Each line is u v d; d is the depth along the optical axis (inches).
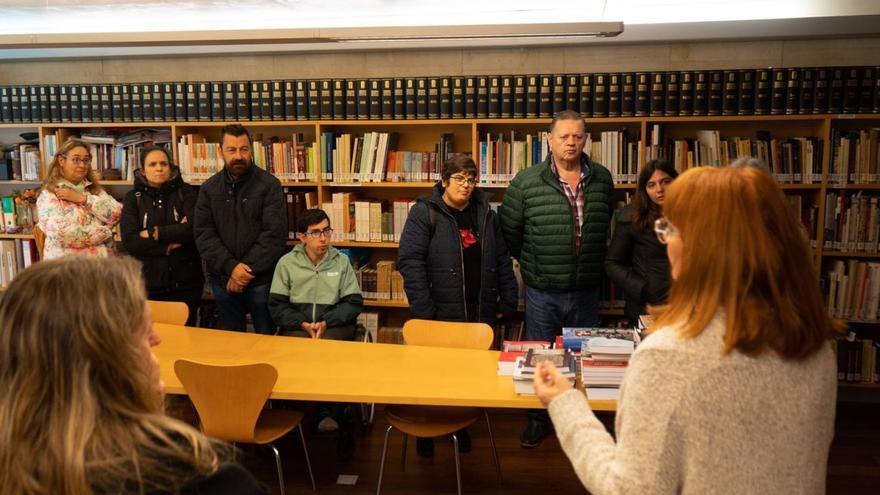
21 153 202.4
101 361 37.2
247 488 39.8
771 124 184.7
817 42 178.2
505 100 179.5
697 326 47.5
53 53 188.7
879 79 167.3
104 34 132.5
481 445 162.2
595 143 179.2
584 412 58.0
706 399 46.5
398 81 183.0
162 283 177.3
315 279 163.9
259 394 114.1
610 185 159.6
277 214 173.2
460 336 141.5
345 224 191.8
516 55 189.3
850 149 171.9
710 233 48.0
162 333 145.7
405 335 142.9
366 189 204.1
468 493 140.6
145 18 178.7
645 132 175.8
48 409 36.3
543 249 156.7
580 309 160.1
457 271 156.5
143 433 37.2
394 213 189.8
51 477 34.9
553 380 61.1
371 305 191.9
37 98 197.6
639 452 48.3
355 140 187.8
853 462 154.1
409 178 188.9
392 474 148.4
